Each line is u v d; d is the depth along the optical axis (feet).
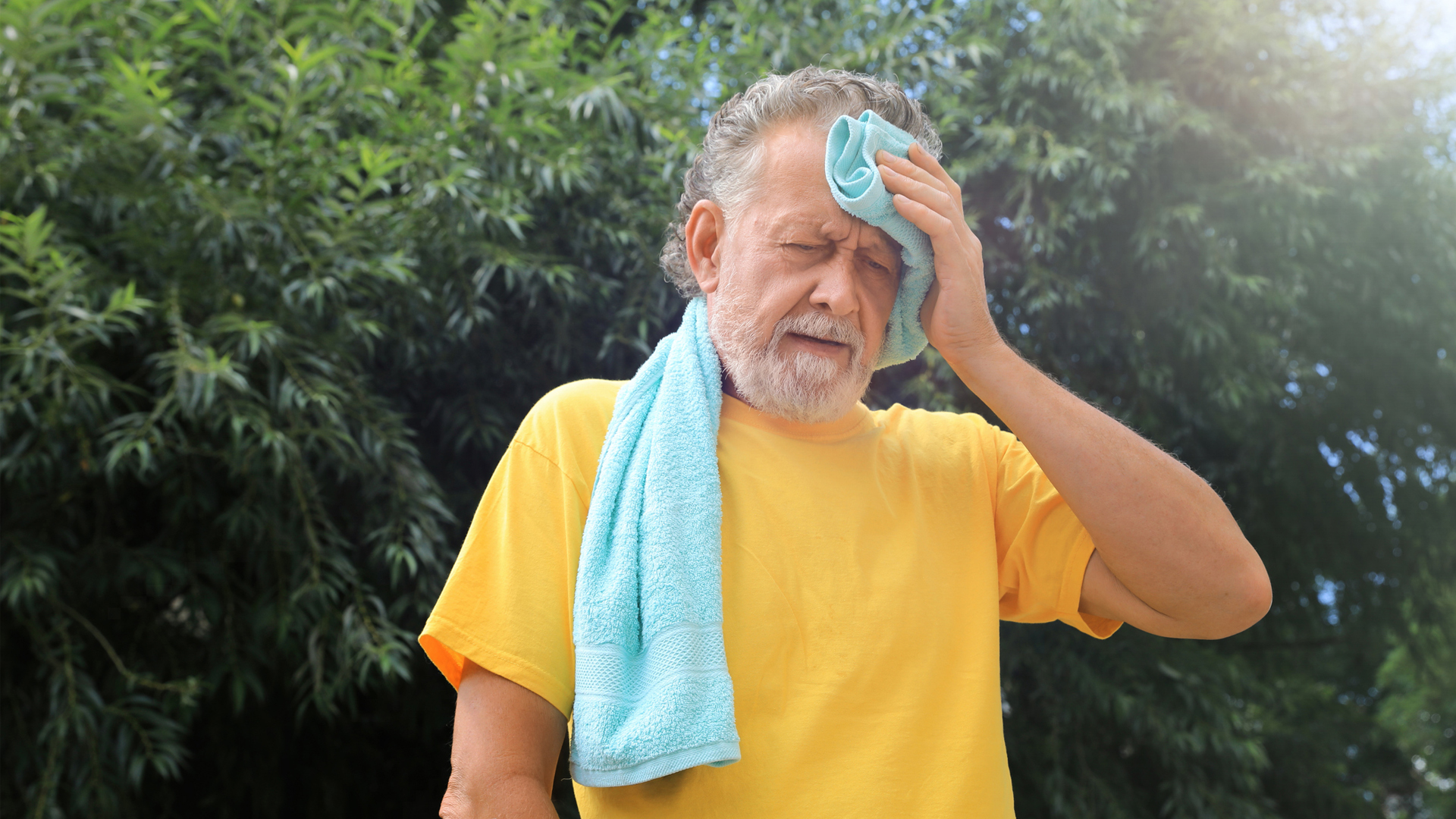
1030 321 10.71
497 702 2.27
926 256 2.66
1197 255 10.57
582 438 2.62
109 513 7.53
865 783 2.33
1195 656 10.29
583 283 8.48
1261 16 10.96
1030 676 10.21
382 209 7.51
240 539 7.43
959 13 10.43
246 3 8.01
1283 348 12.22
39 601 6.98
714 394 2.73
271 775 8.87
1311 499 12.78
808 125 2.68
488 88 8.03
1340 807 12.73
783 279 2.60
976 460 2.97
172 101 7.63
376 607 7.51
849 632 2.47
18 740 6.93
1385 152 11.61
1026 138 10.03
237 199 6.78
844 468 2.73
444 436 8.59
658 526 2.38
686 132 8.39
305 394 6.73
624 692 2.23
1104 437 2.58
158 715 6.86
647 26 9.13
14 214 6.85
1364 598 13.84
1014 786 9.89
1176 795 9.93
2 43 6.43
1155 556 2.57
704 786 2.28
